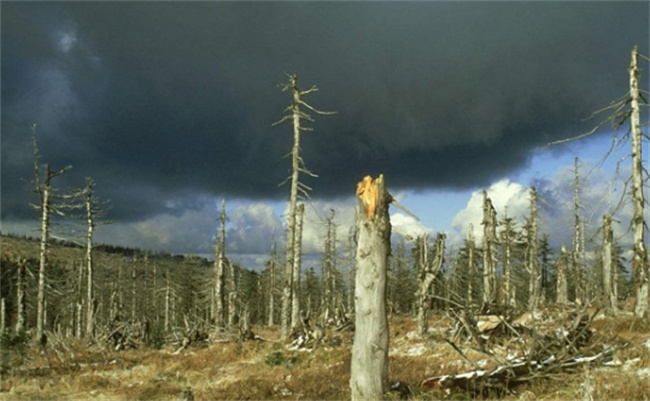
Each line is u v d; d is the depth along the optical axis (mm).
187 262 76062
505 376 11016
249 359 20766
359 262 9586
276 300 65500
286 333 26203
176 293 73875
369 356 9359
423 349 18719
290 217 27156
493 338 16141
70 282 51906
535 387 10531
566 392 10039
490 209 28828
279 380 15414
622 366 11617
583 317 13438
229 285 43781
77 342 28047
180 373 18562
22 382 17594
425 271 21500
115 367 20516
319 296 66875
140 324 30172
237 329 27891
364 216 9570
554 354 11555
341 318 28078
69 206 30156
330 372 15555
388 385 9562
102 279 58594
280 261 56969
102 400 14883
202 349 24531
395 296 45844
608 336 14320
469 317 16781
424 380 11180
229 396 13891
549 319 18375
